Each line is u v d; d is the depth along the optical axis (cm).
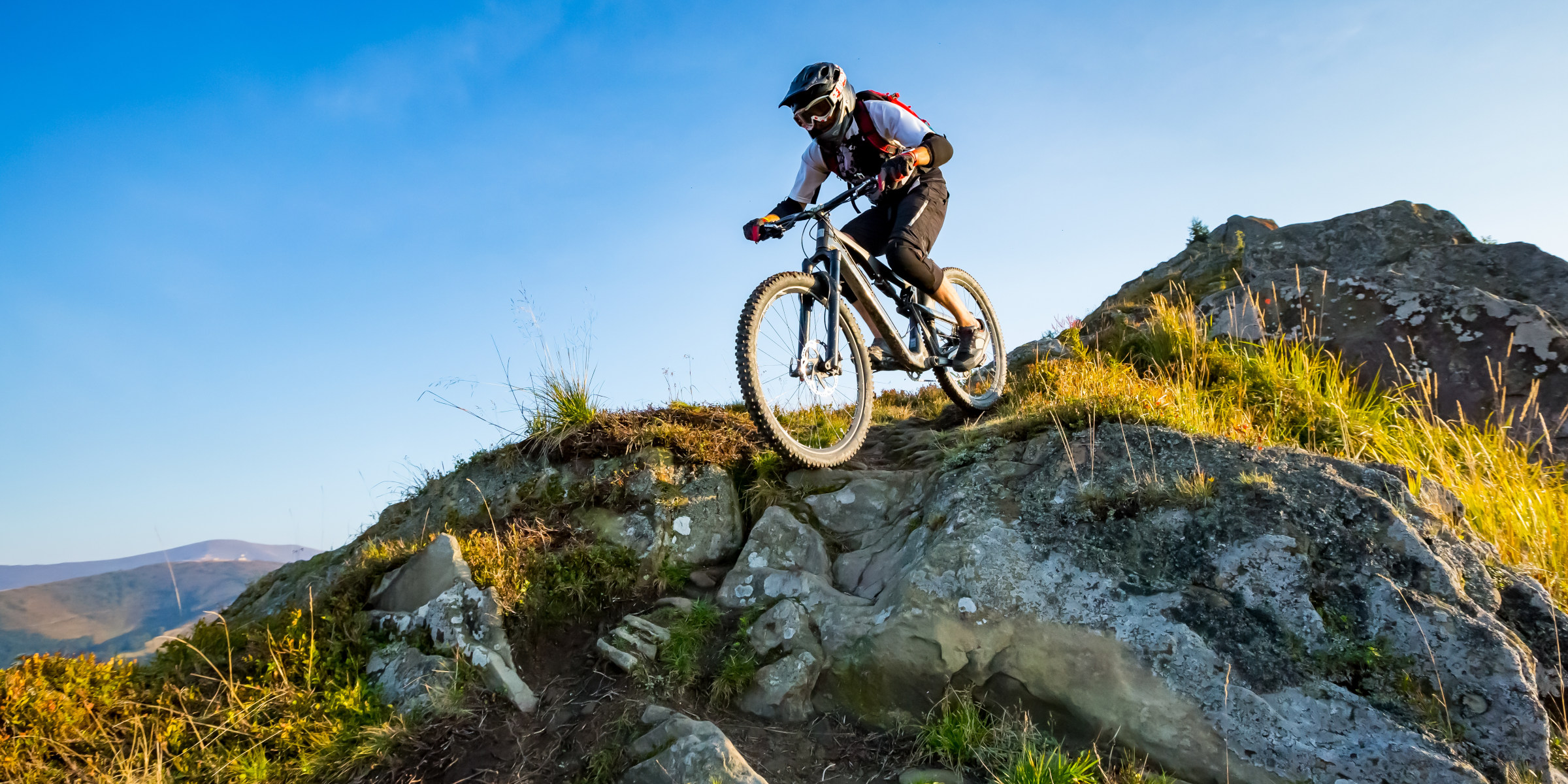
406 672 322
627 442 456
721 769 251
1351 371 542
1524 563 367
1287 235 721
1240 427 433
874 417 586
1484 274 582
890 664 301
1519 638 268
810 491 422
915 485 402
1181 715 260
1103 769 259
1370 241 681
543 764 279
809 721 300
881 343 410
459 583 350
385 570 389
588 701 308
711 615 345
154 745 291
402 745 288
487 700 309
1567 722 256
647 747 270
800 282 369
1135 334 592
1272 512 306
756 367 353
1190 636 274
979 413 486
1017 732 277
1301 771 242
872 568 363
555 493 439
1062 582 301
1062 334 664
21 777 272
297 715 303
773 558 374
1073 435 375
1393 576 283
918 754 276
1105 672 274
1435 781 231
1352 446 462
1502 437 475
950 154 395
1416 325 542
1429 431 471
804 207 425
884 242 416
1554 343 499
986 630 294
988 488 354
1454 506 339
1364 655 264
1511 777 232
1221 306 626
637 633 335
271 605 548
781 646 319
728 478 431
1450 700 250
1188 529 311
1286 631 273
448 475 550
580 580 366
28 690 294
